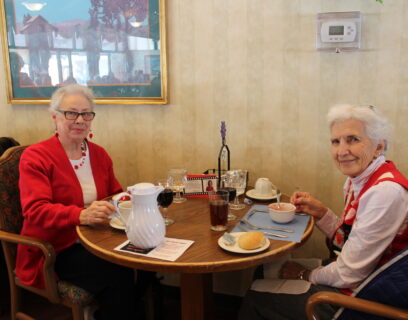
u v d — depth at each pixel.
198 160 2.24
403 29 1.82
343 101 1.96
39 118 2.49
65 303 1.59
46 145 1.73
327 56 1.94
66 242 1.68
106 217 1.45
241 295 2.27
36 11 2.35
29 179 1.61
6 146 2.29
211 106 2.16
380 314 1.02
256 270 1.72
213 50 2.10
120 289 1.58
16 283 1.75
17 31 2.41
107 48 2.26
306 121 2.03
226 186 1.71
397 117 1.90
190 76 2.16
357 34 1.85
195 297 1.51
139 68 2.21
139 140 2.33
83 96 1.77
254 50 2.04
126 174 2.39
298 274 1.51
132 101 2.26
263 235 1.25
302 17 1.94
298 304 1.30
